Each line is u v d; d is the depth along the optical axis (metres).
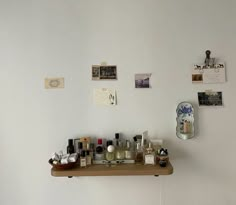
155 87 1.40
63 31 1.41
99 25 1.41
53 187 1.41
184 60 1.39
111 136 1.40
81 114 1.41
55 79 1.41
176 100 1.40
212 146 1.39
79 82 1.41
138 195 1.40
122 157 1.31
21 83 1.41
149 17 1.40
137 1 1.40
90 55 1.41
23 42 1.41
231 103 1.39
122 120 1.40
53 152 1.41
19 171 1.41
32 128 1.41
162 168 1.21
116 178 1.40
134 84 1.40
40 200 1.41
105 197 1.41
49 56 1.41
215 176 1.39
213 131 1.39
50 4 1.42
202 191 1.39
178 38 1.40
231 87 1.39
